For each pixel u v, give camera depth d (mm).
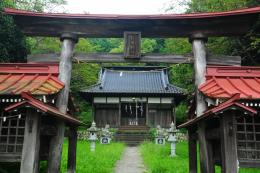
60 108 8703
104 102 30547
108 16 9070
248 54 18766
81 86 32406
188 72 27078
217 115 6715
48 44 24422
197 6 22734
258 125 7465
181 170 11617
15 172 10055
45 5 24203
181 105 33781
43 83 8352
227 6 18797
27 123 6855
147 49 45625
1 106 7926
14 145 7605
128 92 29609
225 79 8766
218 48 20406
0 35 16688
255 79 8742
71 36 9383
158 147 19109
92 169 11711
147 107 30688
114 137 26031
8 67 9367
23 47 18172
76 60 9344
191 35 9375
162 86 31375
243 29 9219
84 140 25203
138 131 27516
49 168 8164
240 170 12070
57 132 8359
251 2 18188
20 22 9375
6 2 17250
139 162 15133
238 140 7383
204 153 8016
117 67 35438
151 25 9312
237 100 6410
